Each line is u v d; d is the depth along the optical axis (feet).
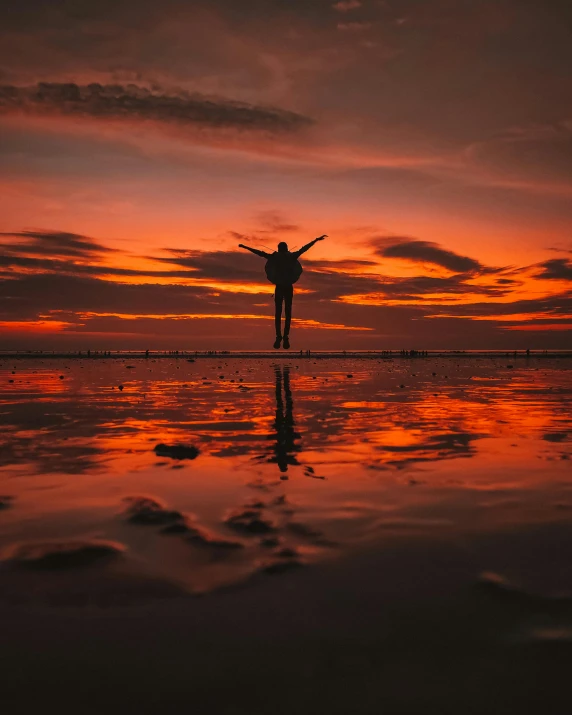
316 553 7.60
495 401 29.89
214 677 4.81
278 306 34.01
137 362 120.78
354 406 27.04
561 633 5.49
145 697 4.54
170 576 6.84
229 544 7.91
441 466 13.08
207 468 12.91
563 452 14.85
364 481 11.62
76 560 7.31
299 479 11.81
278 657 5.10
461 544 7.95
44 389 39.32
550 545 7.91
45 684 4.71
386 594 6.35
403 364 108.58
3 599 6.23
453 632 5.53
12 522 8.93
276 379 52.37
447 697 4.54
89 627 5.63
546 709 4.40
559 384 45.96
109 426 20.04
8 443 16.34
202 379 52.49
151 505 9.77
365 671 4.89
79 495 10.56
